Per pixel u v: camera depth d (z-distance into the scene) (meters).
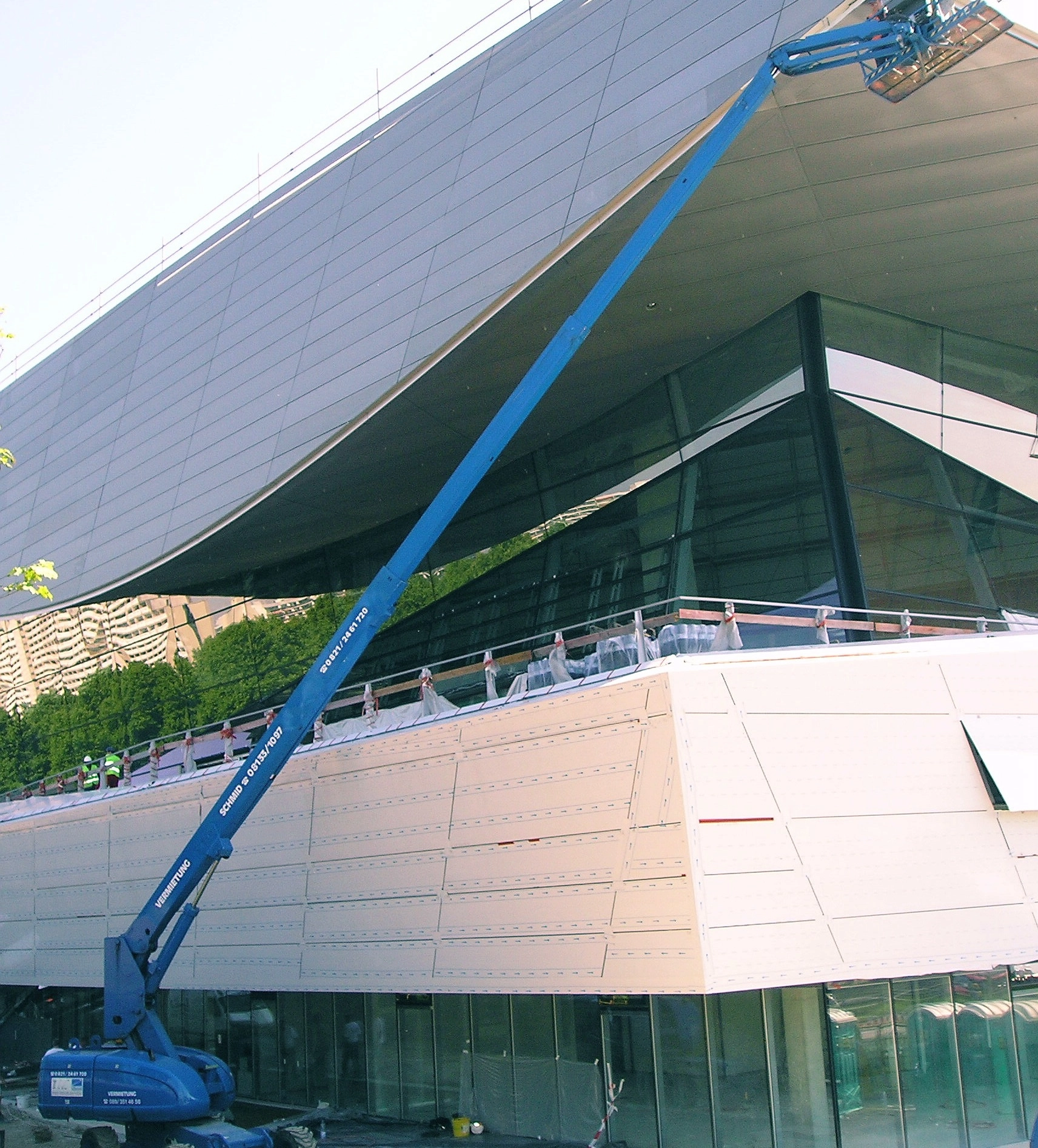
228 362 23.78
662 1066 14.40
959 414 20.78
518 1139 15.69
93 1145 14.20
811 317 19.58
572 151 17.20
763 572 19.36
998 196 16.98
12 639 31.73
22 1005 24.55
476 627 23.83
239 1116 18.64
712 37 15.81
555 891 13.74
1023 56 14.11
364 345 20.00
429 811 15.36
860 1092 13.86
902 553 18.84
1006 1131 14.64
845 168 16.05
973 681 14.53
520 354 19.20
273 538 25.14
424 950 15.12
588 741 13.61
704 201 16.42
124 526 25.11
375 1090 17.95
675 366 21.41
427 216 19.78
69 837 22.06
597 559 22.20
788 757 13.24
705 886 12.50
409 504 25.38
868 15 14.33
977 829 13.96
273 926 17.36
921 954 13.27
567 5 19.02
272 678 26.83
